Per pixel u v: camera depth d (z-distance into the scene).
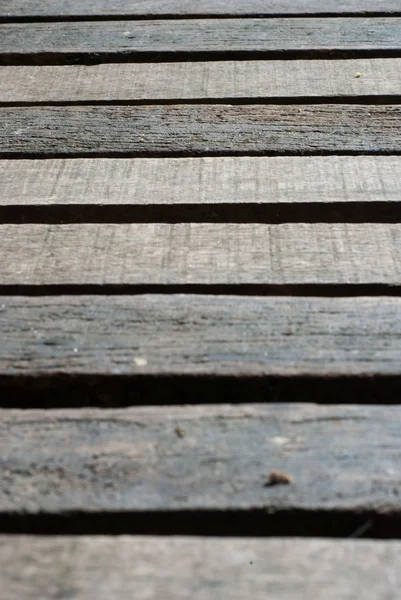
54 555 1.38
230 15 3.14
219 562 1.37
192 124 2.50
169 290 1.91
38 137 2.46
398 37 2.96
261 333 1.78
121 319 1.82
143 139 2.43
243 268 1.96
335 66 2.81
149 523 1.46
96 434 1.58
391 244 2.02
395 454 1.53
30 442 1.57
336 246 2.02
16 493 1.48
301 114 2.54
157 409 1.63
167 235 2.07
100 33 3.05
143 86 2.73
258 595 1.32
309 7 3.19
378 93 2.63
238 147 2.37
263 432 1.58
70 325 1.81
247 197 2.18
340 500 1.45
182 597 1.32
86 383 1.71
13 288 1.93
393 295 1.91
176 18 3.16
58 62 2.92
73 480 1.50
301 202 2.15
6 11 3.24
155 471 1.51
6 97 2.69
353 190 2.19
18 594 1.33
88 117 2.56
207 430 1.58
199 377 1.69
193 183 2.24
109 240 2.06
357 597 1.32
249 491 1.47
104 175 2.29
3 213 2.19
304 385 1.70
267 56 2.88
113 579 1.35
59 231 2.09
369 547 1.39
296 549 1.39
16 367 1.72
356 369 1.70
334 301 1.86
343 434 1.57
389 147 2.35
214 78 2.76
